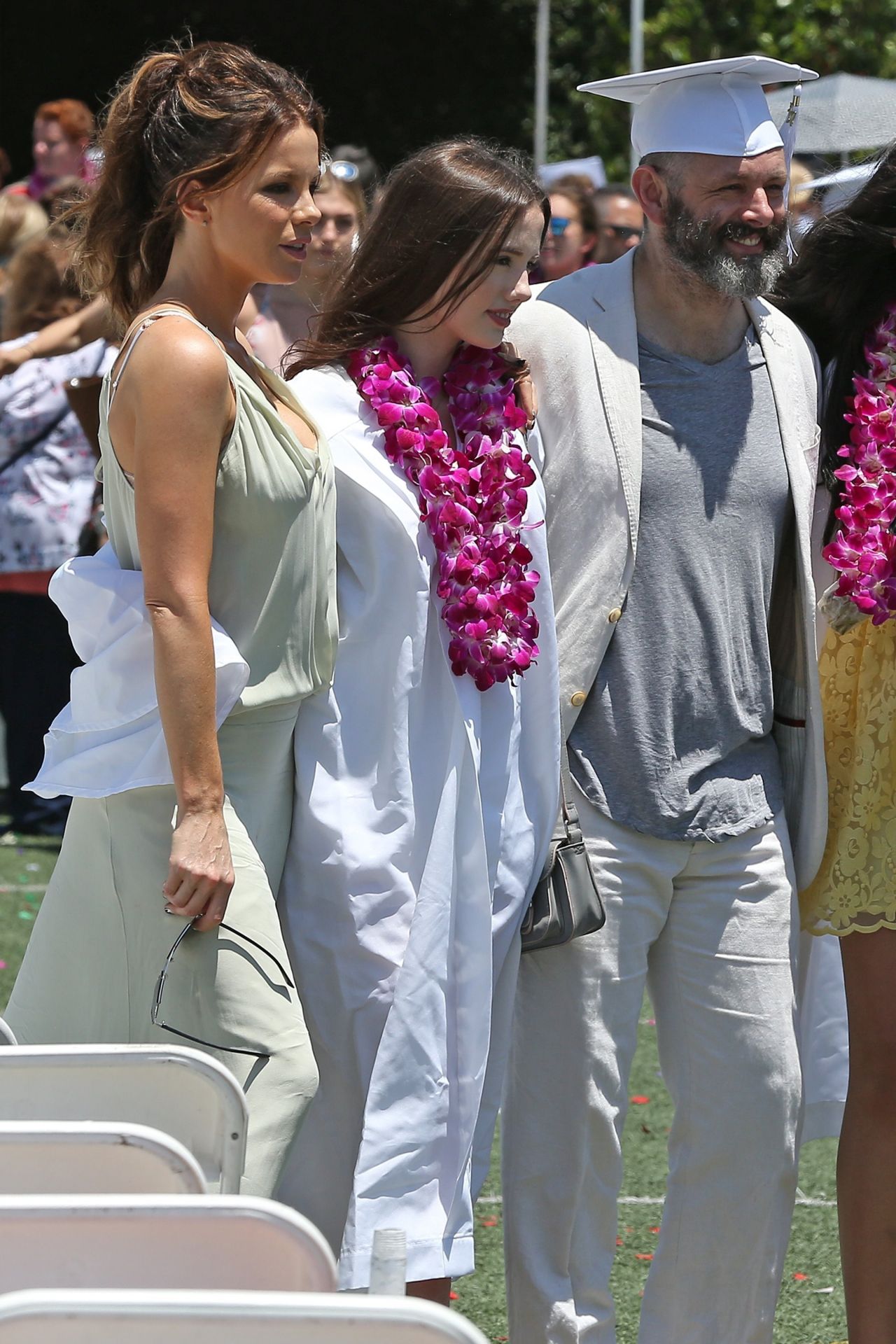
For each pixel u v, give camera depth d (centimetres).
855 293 909
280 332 1510
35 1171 510
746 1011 832
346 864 760
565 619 824
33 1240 460
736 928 835
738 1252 836
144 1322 400
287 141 704
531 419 824
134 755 701
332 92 5734
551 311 846
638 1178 1199
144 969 697
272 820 753
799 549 845
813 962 974
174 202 712
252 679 720
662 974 853
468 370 809
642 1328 853
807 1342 970
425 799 776
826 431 913
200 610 681
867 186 904
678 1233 844
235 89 700
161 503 678
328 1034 770
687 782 824
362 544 776
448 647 780
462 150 790
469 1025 769
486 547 778
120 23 5650
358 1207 744
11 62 5628
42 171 2303
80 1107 572
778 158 827
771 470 841
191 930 688
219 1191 565
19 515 1970
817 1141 1313
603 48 5297
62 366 1945
